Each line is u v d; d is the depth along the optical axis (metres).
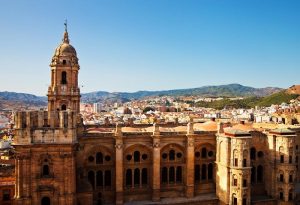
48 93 94.44
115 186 86.75
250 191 90.56
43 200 73.81
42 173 73.69
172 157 92.31
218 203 91.00
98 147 86.44
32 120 73.31
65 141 73.75
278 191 91.12
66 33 98.31
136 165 89.25
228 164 87.06
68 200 74.06
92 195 81.25
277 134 91.44
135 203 86.94
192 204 88.75
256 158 95.19
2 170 100.31
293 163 90.38
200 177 94.12
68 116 74.31
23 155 72.25
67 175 74.00
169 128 99.44
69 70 94.94
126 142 87.75
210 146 94.69
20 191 72.25
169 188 91.56
